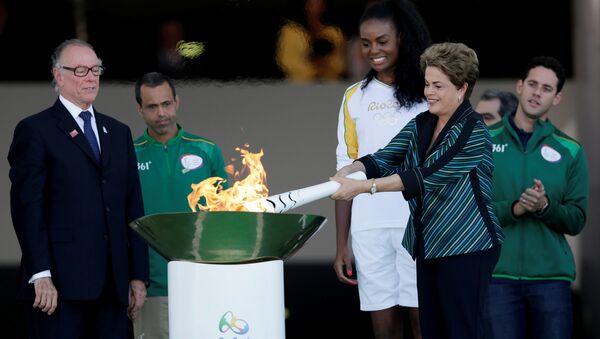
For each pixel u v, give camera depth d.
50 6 24.73
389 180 14.36
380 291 18.56
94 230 15.84
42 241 15.47
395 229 18.38
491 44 25.61
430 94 14.72
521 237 18.19
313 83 24.78
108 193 16.03
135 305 16.56
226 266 13.12
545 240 18.19
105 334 16.08
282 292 13.49
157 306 18.89
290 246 13.40
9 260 23.98
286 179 24.56
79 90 15.86
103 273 15.87
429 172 14.38
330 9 24.70
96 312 16.14
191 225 12.98
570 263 18.28
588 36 25.00
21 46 24.80
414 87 18.19
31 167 15.57
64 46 15.95
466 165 14.48
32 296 15.91
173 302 13.38
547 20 25.36
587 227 24.58
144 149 19.08
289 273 24.88
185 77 24.75
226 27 24.70
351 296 24.84
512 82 25.66
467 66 14.59
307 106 24.72
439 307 15.01
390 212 18.38
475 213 14.58
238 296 13.08
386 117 18.36
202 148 19.20
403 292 18.42
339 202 19.06
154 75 18.94
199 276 13.13
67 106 16.00
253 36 24.67
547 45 25.38
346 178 14.42
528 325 18.73
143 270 16.59
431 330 15.06
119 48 24.84
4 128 24.53
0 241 24.03
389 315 18.70
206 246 13.10
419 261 15.00
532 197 17.56
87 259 15.74
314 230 13.57
